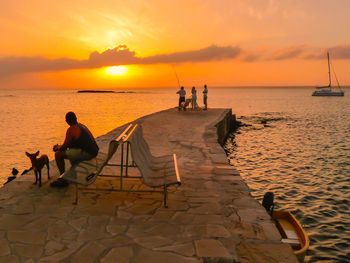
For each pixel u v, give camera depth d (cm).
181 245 506
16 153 2633
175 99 15400
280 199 1370
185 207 661
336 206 1282
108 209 640
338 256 905
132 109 7869
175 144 1387
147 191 713
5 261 453
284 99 14112
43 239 516
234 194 744
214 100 13488
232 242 521
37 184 770
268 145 2709
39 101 13088
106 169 907
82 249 488
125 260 460
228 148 2573
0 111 7325
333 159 2145
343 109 7369
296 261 476
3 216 595
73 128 731
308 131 3600
